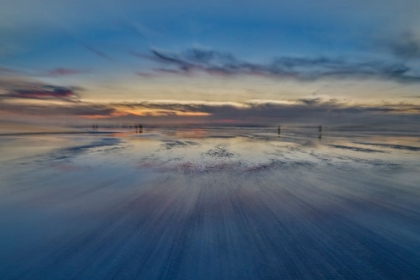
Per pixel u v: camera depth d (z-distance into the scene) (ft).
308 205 14.64
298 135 85.61
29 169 24.61
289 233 10.94
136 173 23.12
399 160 30.66
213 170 24.70
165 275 7.87
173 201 15.29
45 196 16.15
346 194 16.87
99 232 10.94
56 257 8.89
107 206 14.32
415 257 8.99
